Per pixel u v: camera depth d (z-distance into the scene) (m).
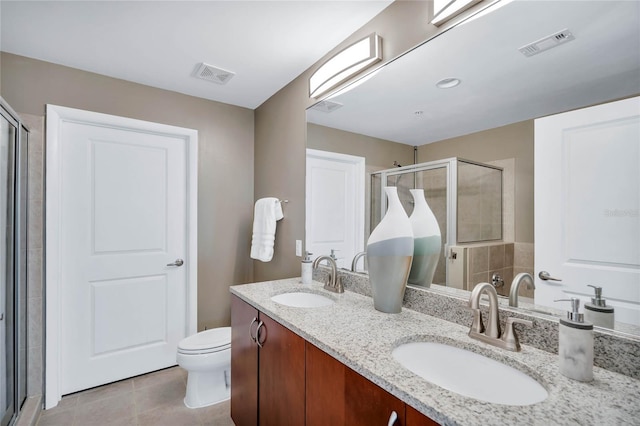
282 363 1.32
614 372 0.85
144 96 2.36
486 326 1.09
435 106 1.35
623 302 0.86
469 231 1.24
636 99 0.83
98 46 1.85
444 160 1.33
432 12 1.29
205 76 2.24
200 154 2.62
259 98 2.65
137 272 2.39
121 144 2.32
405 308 1.46
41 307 1.97
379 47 1.55
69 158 2.13
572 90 0.96
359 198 1.74
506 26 1.11
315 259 2.01
